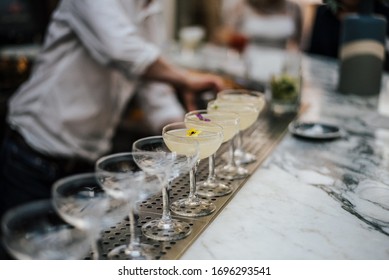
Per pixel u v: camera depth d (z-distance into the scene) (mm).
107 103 2428
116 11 2143
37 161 2301
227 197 1394
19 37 3738
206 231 1204
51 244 872
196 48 4383
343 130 2119
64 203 986
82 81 2309
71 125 2318
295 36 4777
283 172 1616
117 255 1072
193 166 1331
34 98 2334
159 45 2631
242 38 3820
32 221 919
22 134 2342
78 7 2160
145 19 2467
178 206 1314
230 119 1443
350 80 2721
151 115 2789
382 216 1314
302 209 1343
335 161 1734
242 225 1240
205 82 2340
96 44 2168
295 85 2303
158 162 1140
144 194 1212
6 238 875
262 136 1991
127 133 3123
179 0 6113
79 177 1082
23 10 3732
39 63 2381
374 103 2598
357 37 2627
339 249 1141
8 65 3354
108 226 1209
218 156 1746
